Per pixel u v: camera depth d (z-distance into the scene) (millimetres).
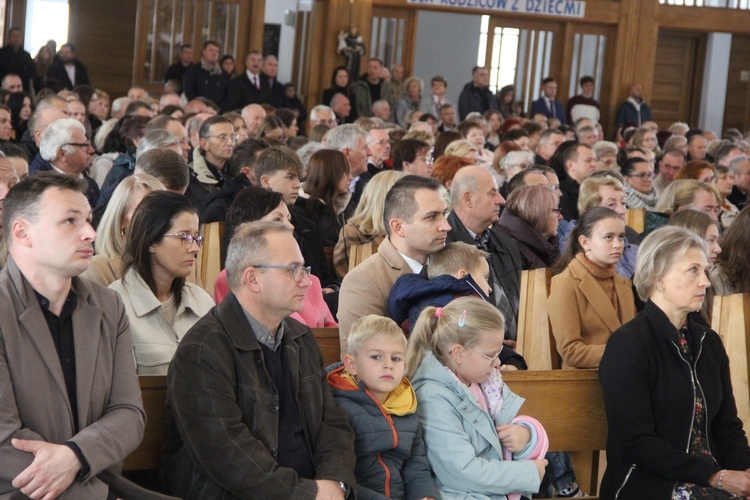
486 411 3197
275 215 4285
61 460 2498
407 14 15930
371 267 3939
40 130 6949
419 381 3232
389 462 3043
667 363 3424
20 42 14188
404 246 3951
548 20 16547
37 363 2586
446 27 18516
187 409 2721
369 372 3037
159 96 15391
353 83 14625
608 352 3441
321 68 15805
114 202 3691
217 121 6539
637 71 16859
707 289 4641
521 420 3266
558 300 4254
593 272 4340
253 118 9328
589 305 4258
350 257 5004
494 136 12289
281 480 2717
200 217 5457
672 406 3393
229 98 13812
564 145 7547
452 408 3162
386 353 3033
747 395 3943
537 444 3217
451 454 3107
